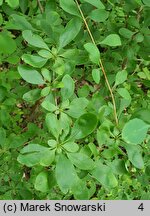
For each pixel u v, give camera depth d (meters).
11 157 0.26
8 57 0.25
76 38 0.24
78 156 0.18
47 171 0.19
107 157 0.20
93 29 0.25
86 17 0.22
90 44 0.19
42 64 0.19
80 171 0.20
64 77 0.20
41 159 0.18
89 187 0.24
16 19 0.22
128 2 0.25
